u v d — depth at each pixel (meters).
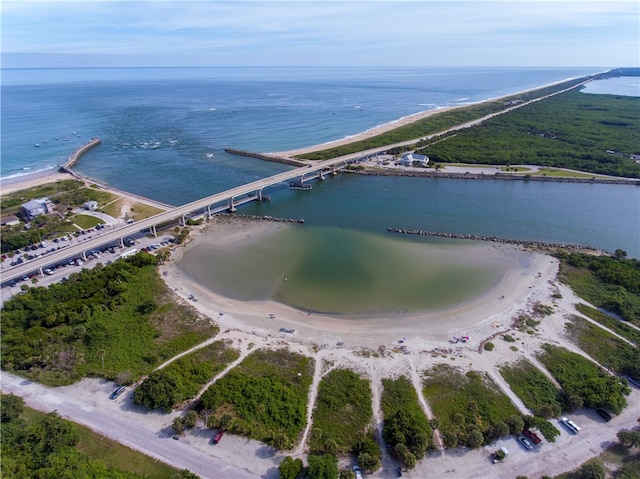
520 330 77.12
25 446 52.19
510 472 51.62
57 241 111.00
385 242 113.31
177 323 78.50
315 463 49.62
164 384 60.56
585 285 91.69
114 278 90.31
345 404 60.81
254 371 66.50
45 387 62.94
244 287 91.94
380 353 71.44
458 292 90.12
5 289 88.69
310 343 73.94
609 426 58.19
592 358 70.38
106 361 67.81
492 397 62.00
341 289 91.25
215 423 56.00
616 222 126.44
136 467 50.97
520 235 118.50
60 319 76.25
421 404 60.91
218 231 121.06
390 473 51.22
